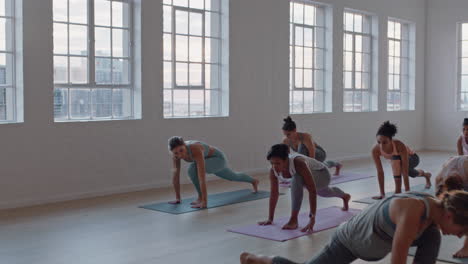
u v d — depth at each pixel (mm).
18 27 5957
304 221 5145
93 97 6699
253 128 8492
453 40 12016
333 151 10047
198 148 5816
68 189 6312
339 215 5375
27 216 5461
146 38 7039
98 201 6258
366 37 10977
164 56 7406
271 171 4871
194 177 6047
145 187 7062
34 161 6023
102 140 6617
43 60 6078
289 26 9062
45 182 6121
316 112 9773
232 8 8078
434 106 12320
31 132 5996
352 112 10438
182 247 4340
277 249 4254
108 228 4977
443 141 12227
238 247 4324
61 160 6246
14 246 4379
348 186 7254
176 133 7418
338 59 10078
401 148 5820
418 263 2494
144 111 7047
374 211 2518
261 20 8547
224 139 8055
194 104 7824
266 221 5027
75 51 6496
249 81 8391
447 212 2266
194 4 7750
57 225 5086
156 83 7168
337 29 10008
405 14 11742
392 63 11820
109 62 6840
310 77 9781
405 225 2316
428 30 12320
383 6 11094
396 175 5922
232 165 8195
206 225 5074
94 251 4238
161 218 5371
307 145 6438
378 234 2492
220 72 8133
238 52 8203
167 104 7473
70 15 6430
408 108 12242
